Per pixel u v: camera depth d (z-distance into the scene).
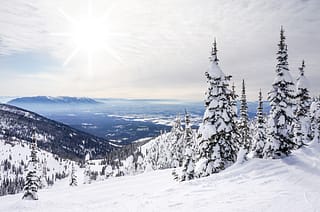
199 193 16.20
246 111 38.31
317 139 33.66
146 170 88.56
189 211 12.70
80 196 32.84
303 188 14.59
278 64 25.48
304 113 35.38
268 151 24.66
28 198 34.59
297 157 23.20
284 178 17.36
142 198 17.72
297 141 32.56
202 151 25.33
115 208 16.08
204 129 24.94
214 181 18.98
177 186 19.36
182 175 29.81
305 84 35.19
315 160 21.56
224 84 24.88
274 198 12.97
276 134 24.58
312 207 11.14
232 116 25.41
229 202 13.23
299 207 11.27
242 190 15.53
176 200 15.27
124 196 22.44
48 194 42.56
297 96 35.47
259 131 31.14
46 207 20.48
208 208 12.68
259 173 19.41
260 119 31.41
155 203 15.38
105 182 46.12
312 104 41.22
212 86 24.97
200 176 24.70
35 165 36.09
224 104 24.83
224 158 24.59
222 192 15.68
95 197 30.27
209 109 25.11
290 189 14.53
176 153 60.66
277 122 24.81
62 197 34.81
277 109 24.91
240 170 20.69
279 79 25.09
